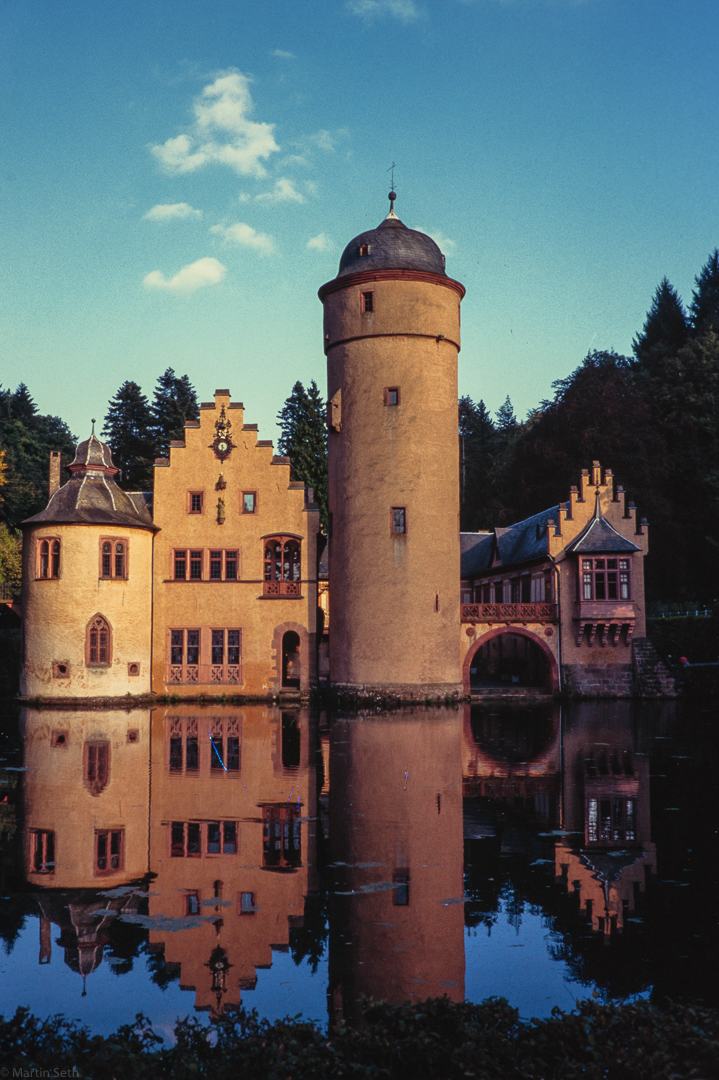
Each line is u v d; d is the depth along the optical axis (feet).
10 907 31.35
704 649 129.08
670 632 134.82
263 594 119.24
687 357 184.55
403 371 107.96
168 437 206.80
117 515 114.83
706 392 178.29
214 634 119.55
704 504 173.37
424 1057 17.39
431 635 106.93
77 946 28.04
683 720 92.84
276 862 36.81
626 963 26.81
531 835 41.63
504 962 26.78
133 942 28.35
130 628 114.42
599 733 80.43
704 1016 19.17
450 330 111.55
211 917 30.42
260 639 118.83
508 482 208.54
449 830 42.34
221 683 118.21
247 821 43.86
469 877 34.91
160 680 118.52
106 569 112.78
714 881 34.65
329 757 64.34
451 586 109.70
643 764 61.93
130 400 212.64
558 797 50.11
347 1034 18.78
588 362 184.44
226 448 120.98
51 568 111.55
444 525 108.99
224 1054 17.87
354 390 109.91
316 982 25.38
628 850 39.14
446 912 30.94
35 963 26.81
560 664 122.93
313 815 45.21
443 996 20.22
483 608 122.83
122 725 86.02
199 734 78.38
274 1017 22.84
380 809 46.73
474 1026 18.70
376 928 29.45
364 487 108.27
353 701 106.73
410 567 106.32
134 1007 23.93
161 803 48.08
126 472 207.72
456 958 27.02
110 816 44.86
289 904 31.65
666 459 170.09
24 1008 19.81
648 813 46.26
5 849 38.52
